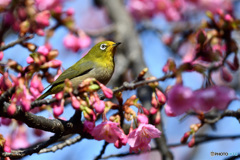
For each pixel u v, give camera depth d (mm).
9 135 13320
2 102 8594
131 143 8797
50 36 12234
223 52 10648
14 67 8828
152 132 8867
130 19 19391
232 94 8031
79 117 9789
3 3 11422
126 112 9102
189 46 18328
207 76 8414
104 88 8492
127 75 17500
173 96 8039
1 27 11641
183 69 8367
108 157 12188
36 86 9219
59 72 9578
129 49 18047
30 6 11125
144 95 14766
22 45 9562
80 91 8477
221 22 10867
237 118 10141
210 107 8164
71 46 13359
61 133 9695
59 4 13258
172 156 13422
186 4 19406
